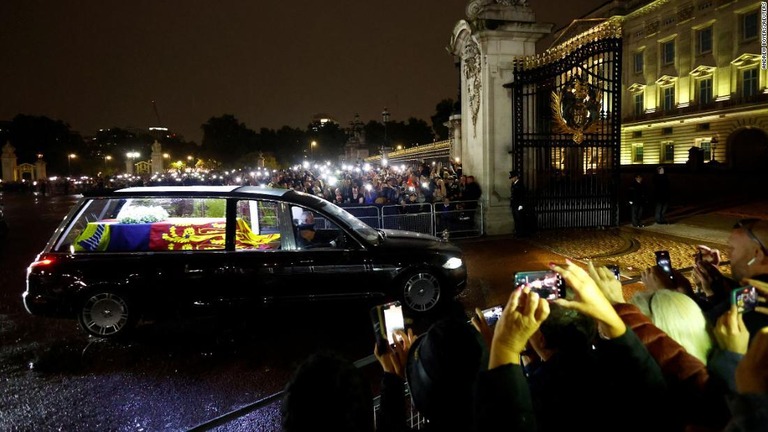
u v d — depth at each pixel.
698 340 2.15
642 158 49.16
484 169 13.20
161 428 4.34
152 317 6.79
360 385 1.60
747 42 37.66
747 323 2.08
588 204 13.14
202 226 6.92
